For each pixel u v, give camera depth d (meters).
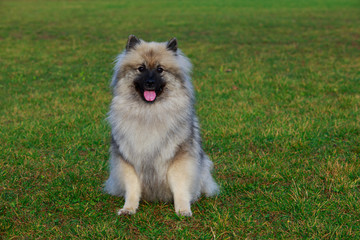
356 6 32.44
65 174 5.58
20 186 5.18
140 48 4.73
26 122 7.84
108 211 4.53
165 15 28.23
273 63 13.69
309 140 6.77
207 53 15.61
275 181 5.32
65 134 7.16
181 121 4.46
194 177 4.48
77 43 18.02
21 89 10.66
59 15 28.23
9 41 18.12
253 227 4.14
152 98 4.35
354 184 5.05
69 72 12.74
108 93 10.30
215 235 3.97
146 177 4.52
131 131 4.38
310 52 15.55
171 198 4.73
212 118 8.05
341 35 18.95
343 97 9.26
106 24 23.88
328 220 4.21
